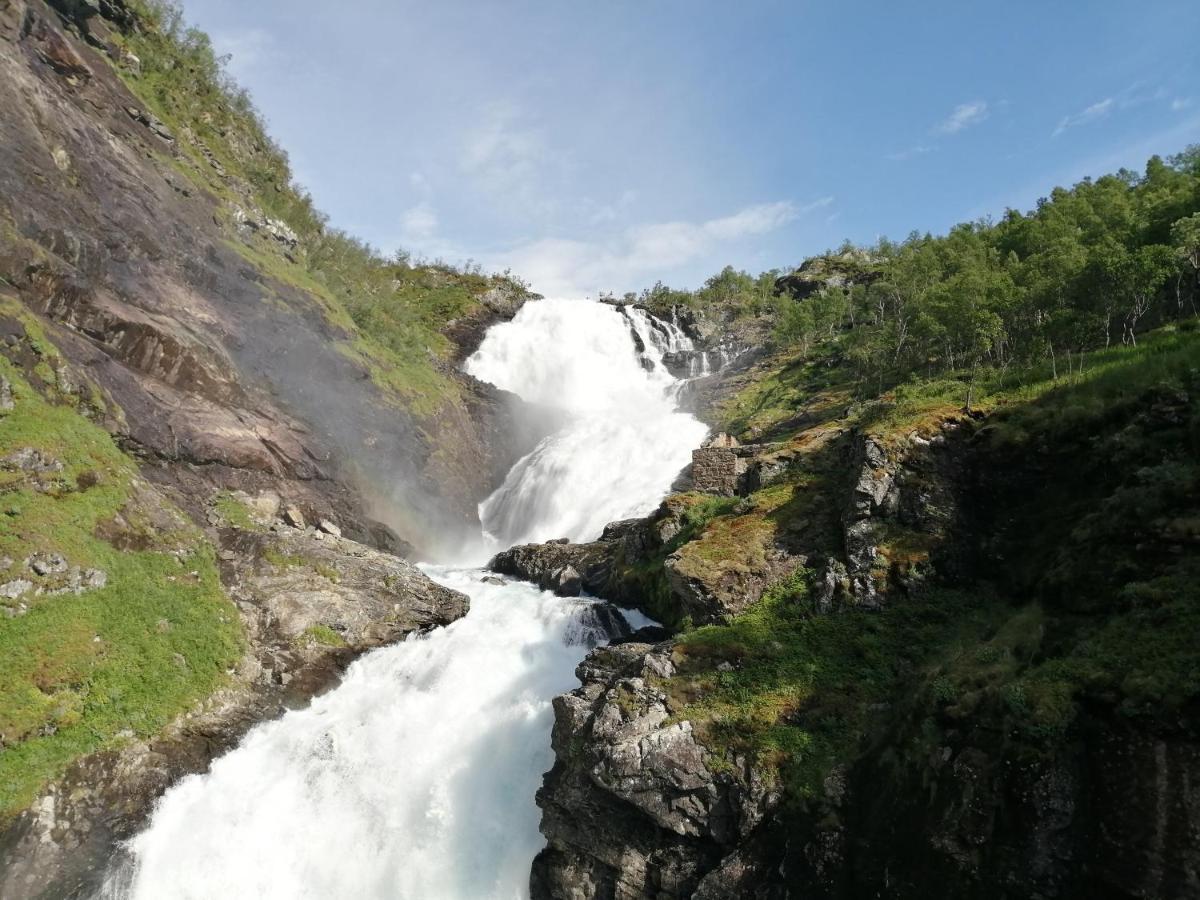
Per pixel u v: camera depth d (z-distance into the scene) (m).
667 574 26.27
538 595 34.62
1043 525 21.52
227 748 24.16
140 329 35.97
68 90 43.91
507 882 21.03
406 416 52.97
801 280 94.06
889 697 18.97
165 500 30.41
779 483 30.66
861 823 16.02
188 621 26.22
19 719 20.52
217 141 63.84
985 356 40.12
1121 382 23.58
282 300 50.06
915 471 24.41
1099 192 61.72
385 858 21.89
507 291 102.69
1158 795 12.12
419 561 44.94
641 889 17.97
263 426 39.84
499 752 23.62
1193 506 16.45
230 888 21.19
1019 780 13.55
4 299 29.83
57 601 23.25
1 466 24.83
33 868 18.97
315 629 28.47
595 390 82.75
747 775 17.88
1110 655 14.24
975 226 88.50
